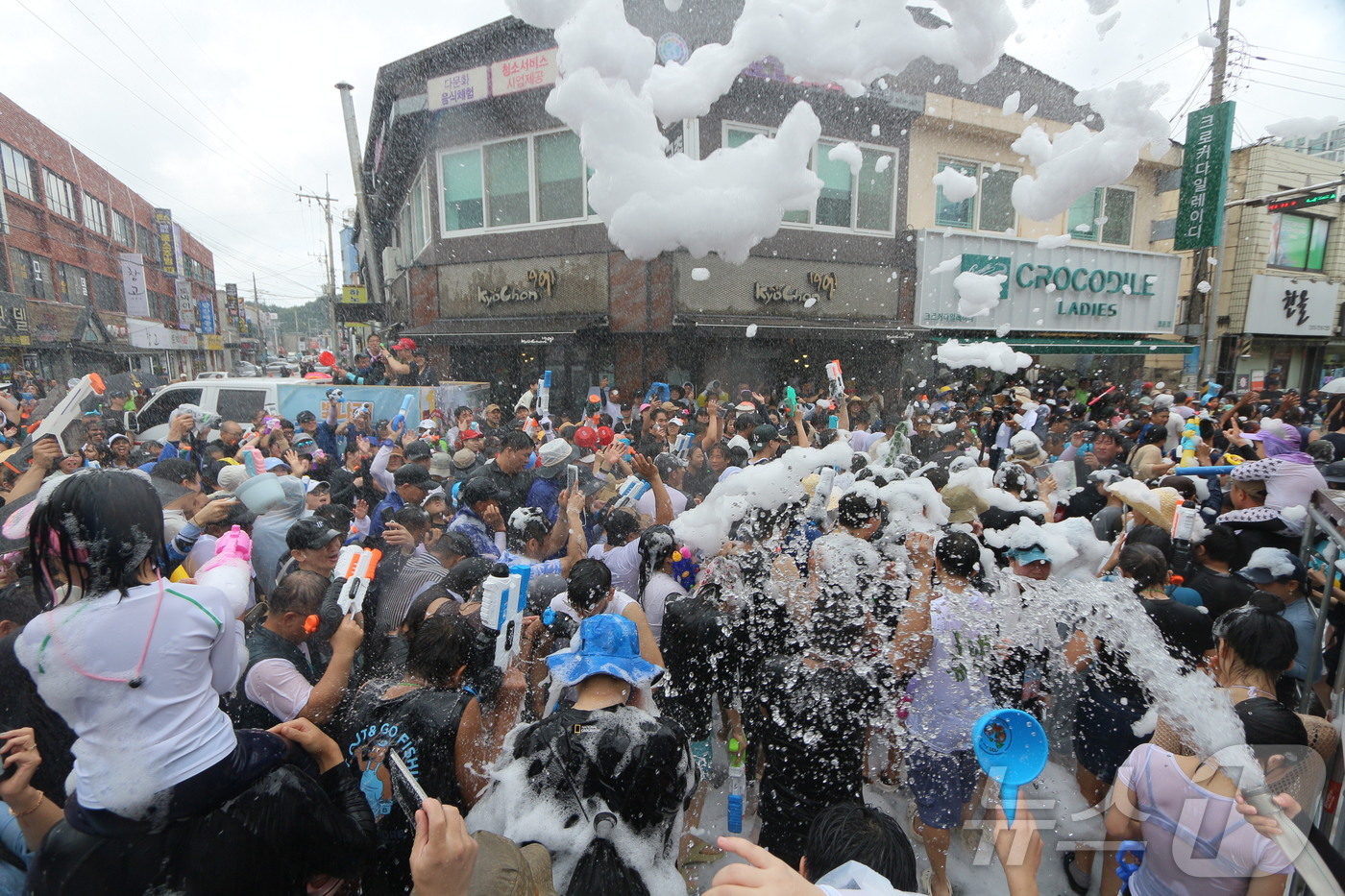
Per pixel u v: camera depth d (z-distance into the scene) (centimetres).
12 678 148
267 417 568
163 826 127
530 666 247
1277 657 166
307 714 175
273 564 295
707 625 224
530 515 304
